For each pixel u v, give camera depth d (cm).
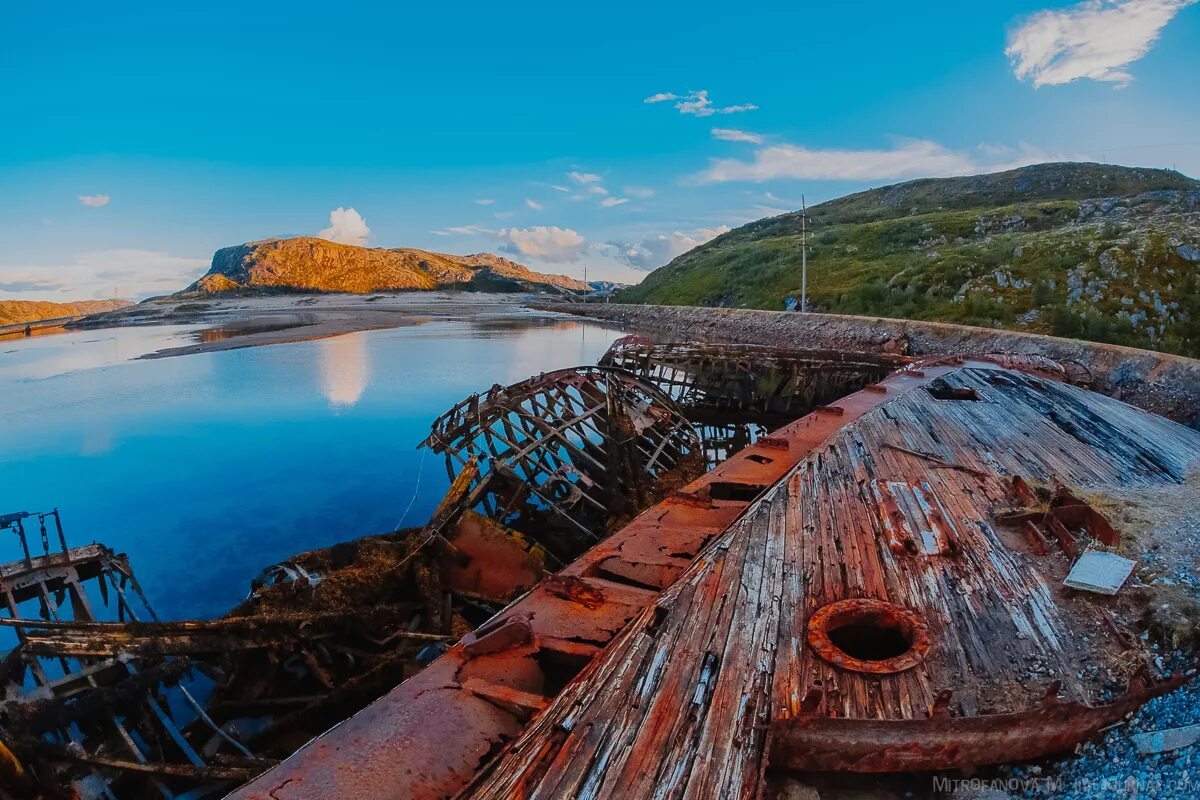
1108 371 2323
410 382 3538
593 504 1518
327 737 493
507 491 1548
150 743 823
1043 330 3406
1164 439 1356
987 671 531
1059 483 920
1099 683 528
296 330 6569
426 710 522
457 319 8456
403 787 445
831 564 684
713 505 938
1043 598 637
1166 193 6078
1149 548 730
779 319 5206
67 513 1780
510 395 1758
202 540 1617
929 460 1040
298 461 2203
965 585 654
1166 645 566
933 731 448
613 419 1808
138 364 4275
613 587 705
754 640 554
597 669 519
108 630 865
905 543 713
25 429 2583
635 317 7994
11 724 726
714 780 407
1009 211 6425
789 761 455
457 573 1216
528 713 511
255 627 945
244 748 840
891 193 11531
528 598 696
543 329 6994
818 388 2798
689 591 629
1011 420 1365
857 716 471
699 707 471
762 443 1223
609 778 410
